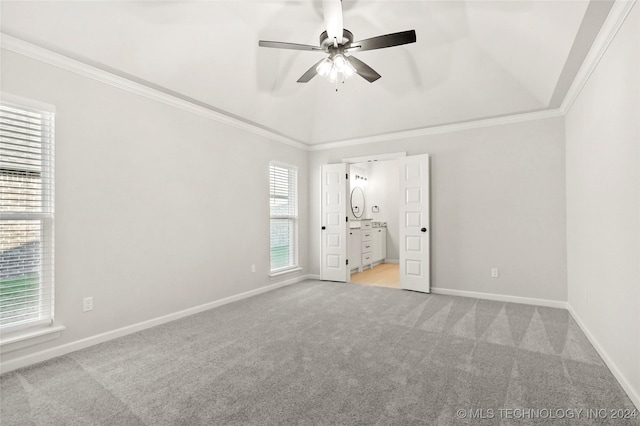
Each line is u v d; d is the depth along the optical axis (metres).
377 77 2.97
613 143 2.19
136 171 3.14
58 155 2.59
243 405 1.87
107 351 2.64
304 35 3.28
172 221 3.47
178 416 1.77
